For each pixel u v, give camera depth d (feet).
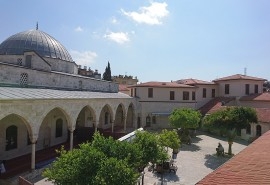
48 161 68.85
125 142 42.60
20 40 102.99
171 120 105.70
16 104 51.44
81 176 32.19
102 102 92.07
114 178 31.83
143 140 51.96
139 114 139.95
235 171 17.20
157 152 52.06
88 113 115.03
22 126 74.90
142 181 53.88
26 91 61.46
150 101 139.95
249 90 137.59
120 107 143.54
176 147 72.79
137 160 41.73
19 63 90.48
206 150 92.58
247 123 83.66
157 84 141.90
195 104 144.56
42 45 105.09
